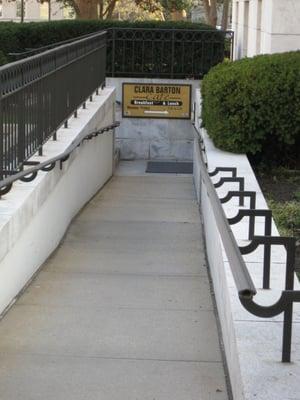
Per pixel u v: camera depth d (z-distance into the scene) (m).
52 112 8.41
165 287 6.68
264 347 3.97
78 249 8.02
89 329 5.48
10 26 17.00
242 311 4.47
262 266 5.17
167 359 4.93
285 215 7.16
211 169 8.64
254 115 9.30
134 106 16.31
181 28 16.52
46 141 8.09
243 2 16.27
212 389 4.46
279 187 8.98
